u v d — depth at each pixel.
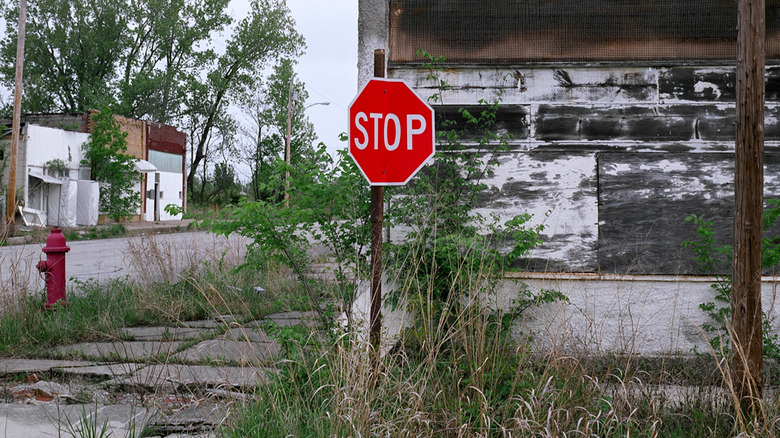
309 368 4.14
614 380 4.58
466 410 3.78
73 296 7.75
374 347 3.98
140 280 8.71
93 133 29.61
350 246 4.93
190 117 49.16
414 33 6.07
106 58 48.06
